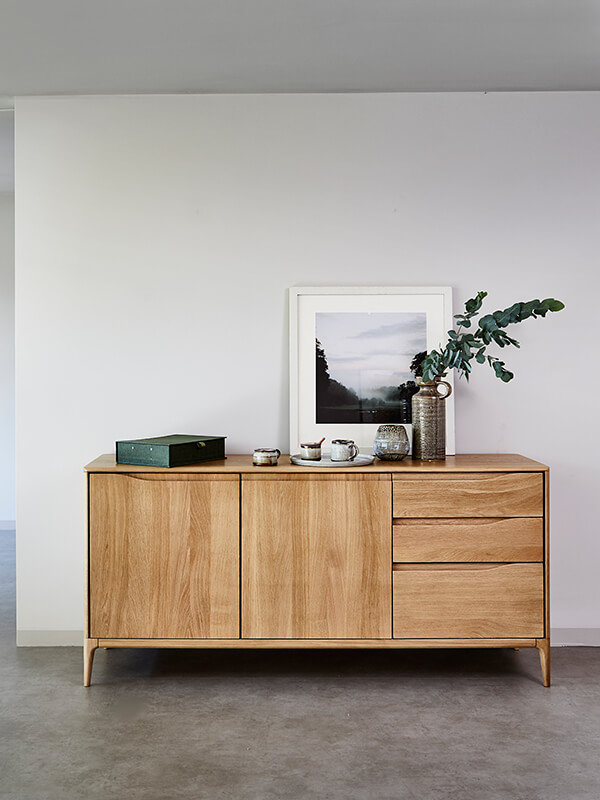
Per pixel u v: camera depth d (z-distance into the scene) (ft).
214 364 11.58
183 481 9.90
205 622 9.91
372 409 11.41
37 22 9.23
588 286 11.54
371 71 10.73
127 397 11.59
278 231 11.53
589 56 10.23
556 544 11.55
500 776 7.70
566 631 11.55
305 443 10.86
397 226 11.53
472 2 8.75
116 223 11.54
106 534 9.93
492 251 11.53
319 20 9.19
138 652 11.32
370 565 9.87
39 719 9.00
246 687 9.97
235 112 11.53
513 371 11.55
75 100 11.53
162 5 8.82
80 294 11.55
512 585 9.86
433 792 7.41
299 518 9.89
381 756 8.12
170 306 11.57
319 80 11.05
